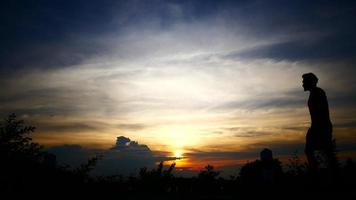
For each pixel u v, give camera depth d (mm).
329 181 6152
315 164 6488
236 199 7285
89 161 4867
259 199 6809
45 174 4422
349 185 5992
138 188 8117
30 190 4289
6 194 4137
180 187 9148
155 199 7195
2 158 4184
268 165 7754
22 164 4254
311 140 6562
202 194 8398
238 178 8648
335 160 6250
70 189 4676
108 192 5465
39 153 4402
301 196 6098
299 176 7000
